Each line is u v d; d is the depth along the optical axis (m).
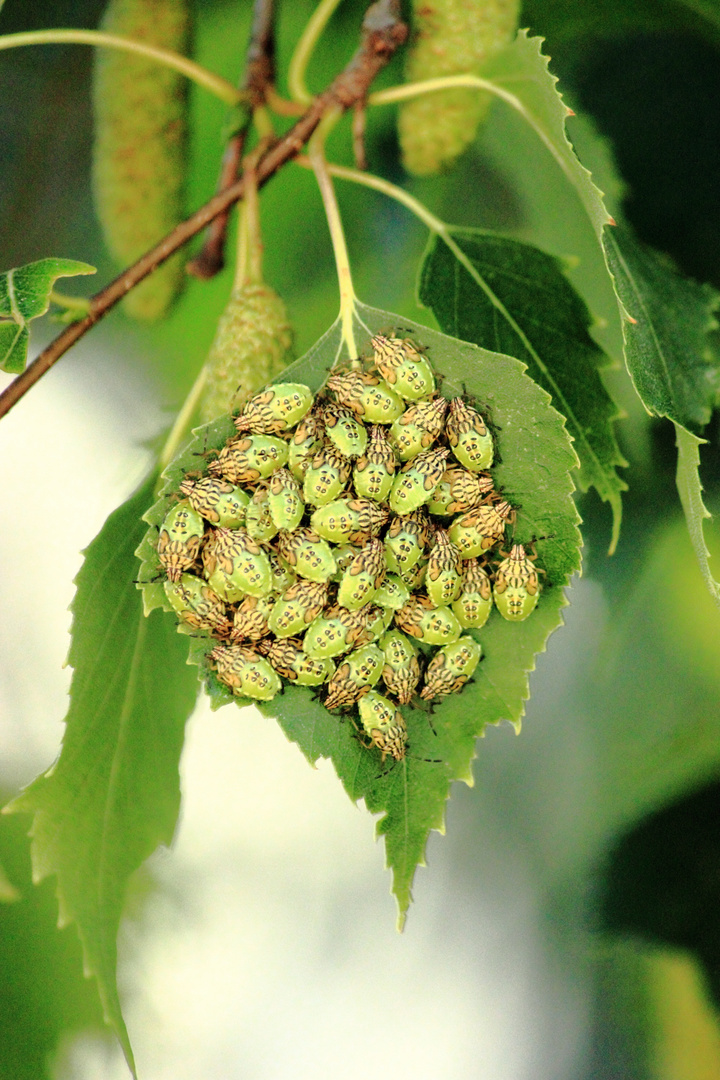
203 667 0.44
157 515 0.44
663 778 0.48
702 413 0.45
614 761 0.49
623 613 0.48
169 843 0.46
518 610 0.44
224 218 0.47
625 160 0.48
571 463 0.44
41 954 0.49
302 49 0.46
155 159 0.48
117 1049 0.49
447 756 0.44
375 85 0.49
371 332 0.44
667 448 0.48
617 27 0.48
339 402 0.44
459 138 0.46
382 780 0.44
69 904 0.45
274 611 0.44
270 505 0.44
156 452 0.48
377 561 0.44
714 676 0.48
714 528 0.48
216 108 0.50
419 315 0.50
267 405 0.44
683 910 0.49
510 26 0.46
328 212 0.45
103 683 0.45
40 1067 0.49
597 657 0.49
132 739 0.46
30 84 0.50
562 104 0.44
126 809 0.46
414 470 0.44
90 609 0.45
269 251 0.50
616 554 0.48
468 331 0.45
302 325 0.50
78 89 0.50
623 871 0.49
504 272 0.46
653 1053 0.50
